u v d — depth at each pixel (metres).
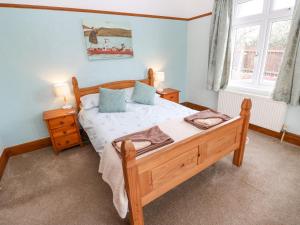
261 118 2.85
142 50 3.46
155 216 1.56
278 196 1.70
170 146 1.35
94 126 2.17
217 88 3.35
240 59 3.22
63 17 2.59
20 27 2.35
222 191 1.79
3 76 2.38
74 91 2.82
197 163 1.62
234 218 1.51
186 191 1.82
